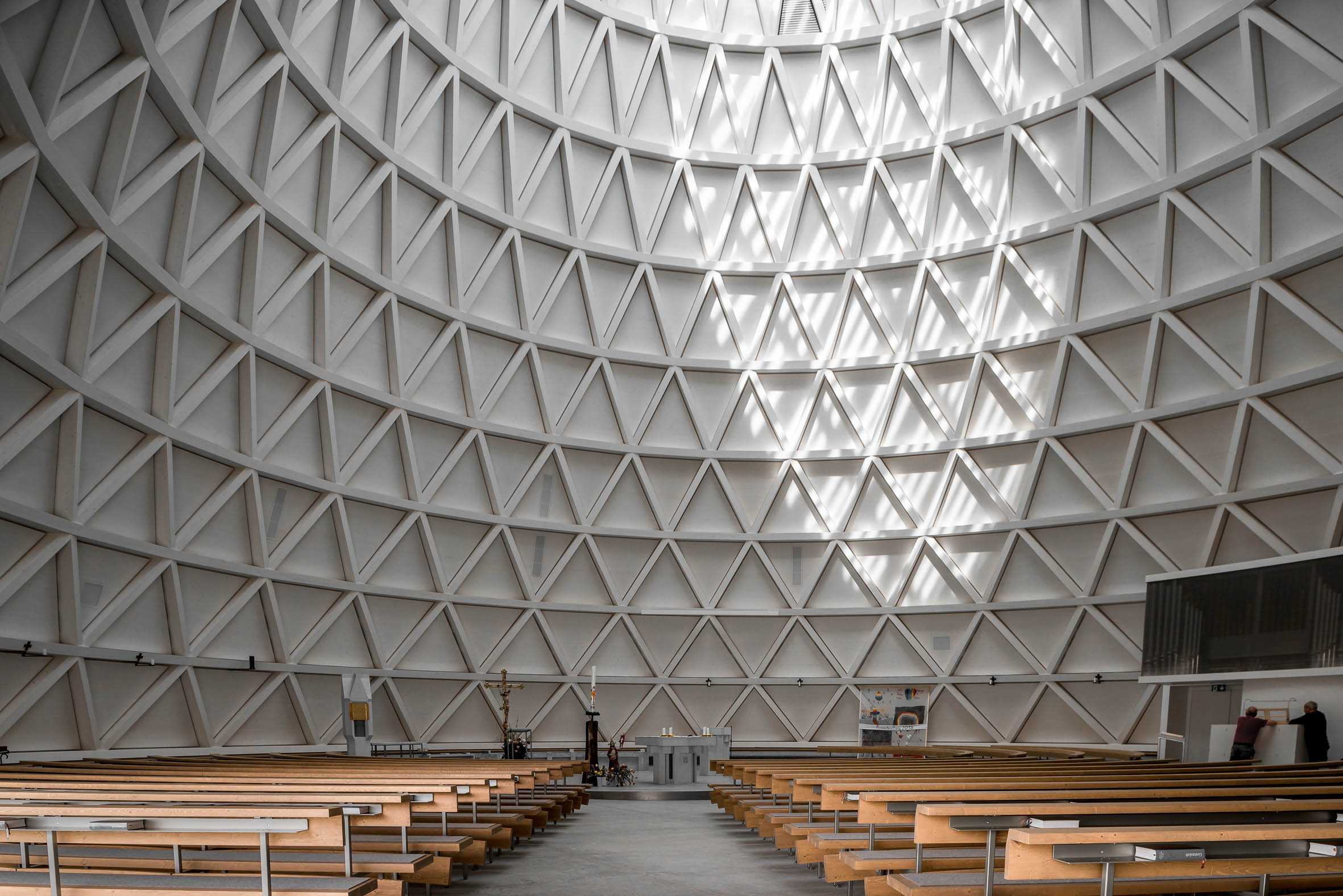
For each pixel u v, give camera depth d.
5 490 12.76
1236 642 18.25
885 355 26.64
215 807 5.59
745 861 10.78
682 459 27.31
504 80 23.81
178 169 14.64
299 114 18.33
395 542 22.58
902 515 26.86
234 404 18.00
